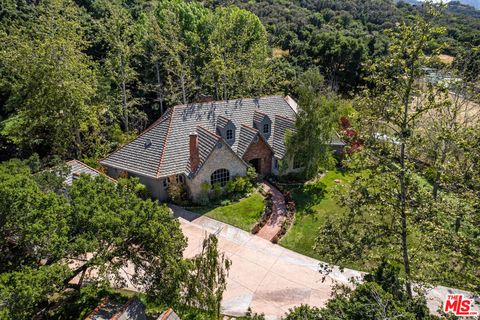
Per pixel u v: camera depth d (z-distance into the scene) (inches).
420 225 579.8
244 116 1386.6
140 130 1840.6
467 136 589.0
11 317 444.1
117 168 1209.4
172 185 1167.0
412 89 567.2
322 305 764.6
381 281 557.9
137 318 607.8
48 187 761.0
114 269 651.5
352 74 2613.2
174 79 2082.9
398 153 626.5
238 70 1927.9
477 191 542.3
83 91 1316.4
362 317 442.3
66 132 1364.4
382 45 2645.2
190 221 1082.1
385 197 617.6
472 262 535.2
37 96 1259.2
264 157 1366.9
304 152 1254.9
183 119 1258.6
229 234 1019.9
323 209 1156.5
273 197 1229.7
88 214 604.4
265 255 932.6
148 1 2839.6
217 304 639.8
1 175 603.2
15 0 2009.1
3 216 533.0
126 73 1716.3
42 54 1230.9
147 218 669.3
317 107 1206.3
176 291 655.1
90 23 2117.4
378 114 602.9
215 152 1154.7
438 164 618.8
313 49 2716.5
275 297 789.2
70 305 692.1
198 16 2335.1
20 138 1376.7
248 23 2183.8
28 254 576.4
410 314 431.5
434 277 574.2
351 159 653.9
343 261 624.7
